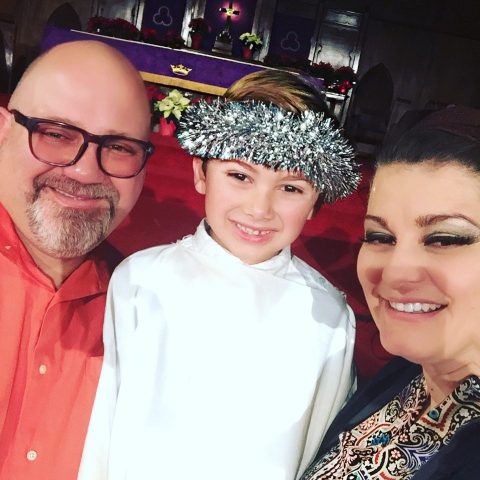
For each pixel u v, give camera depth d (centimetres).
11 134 105
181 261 114
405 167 85
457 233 81
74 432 111
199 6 809
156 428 105
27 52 782
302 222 106
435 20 838
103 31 521
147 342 109
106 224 108
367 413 103
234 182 103
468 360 83
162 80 442
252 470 104
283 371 108
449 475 81
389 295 88
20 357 110
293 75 107
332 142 100
